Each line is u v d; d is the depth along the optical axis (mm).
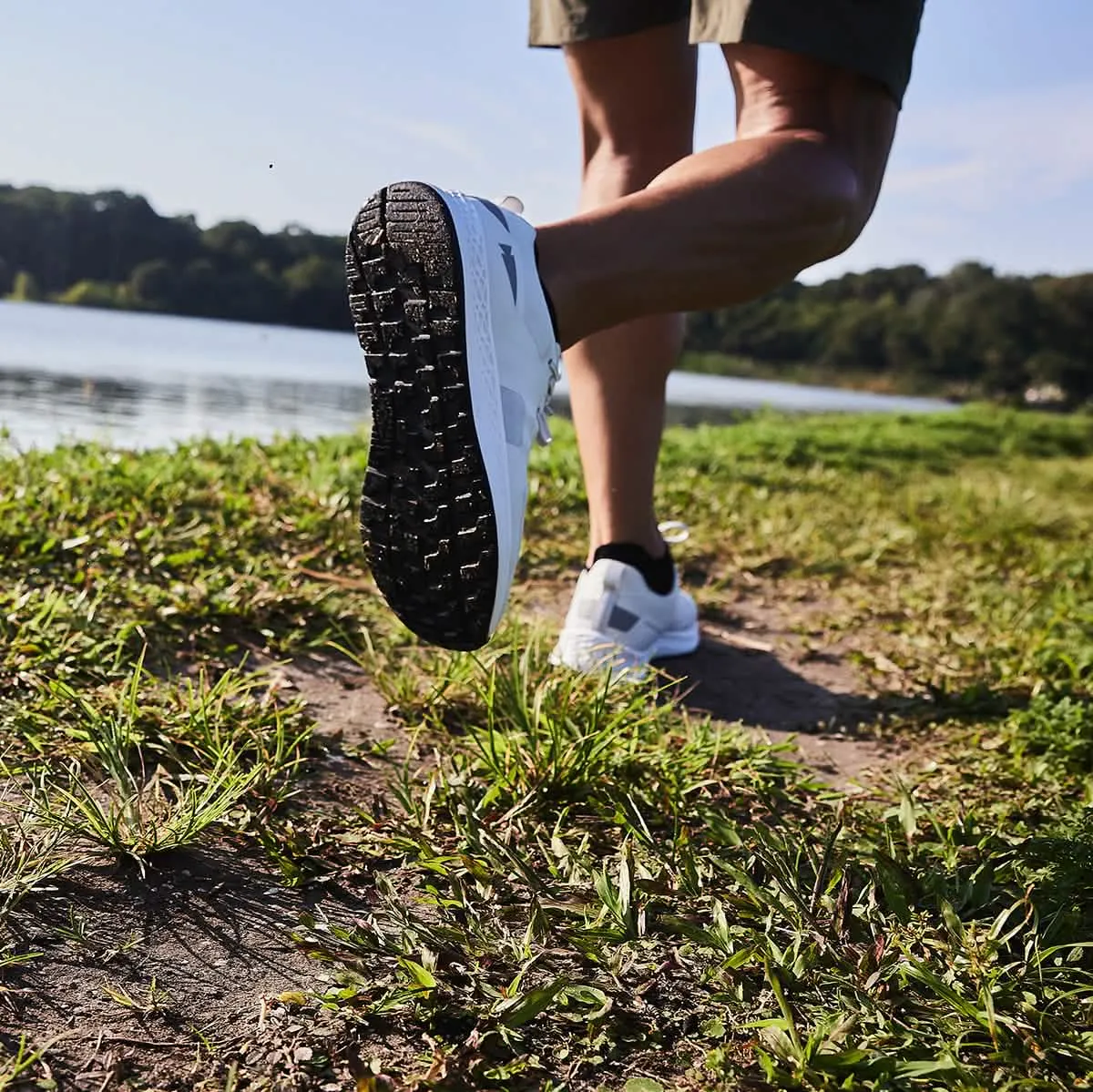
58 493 2768
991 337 64938
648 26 1989
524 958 1169
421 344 1363
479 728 1830
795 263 1520
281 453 4234
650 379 2135
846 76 1576
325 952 1144
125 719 1594
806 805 1656
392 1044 1034
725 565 3342
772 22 1513
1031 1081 981
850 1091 977
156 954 1139
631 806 1547
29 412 6062
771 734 2006
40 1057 962
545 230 1421
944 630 2682
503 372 1392
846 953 1178
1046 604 2965
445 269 1335
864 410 22828
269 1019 1054
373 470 1413
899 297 73688
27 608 1959
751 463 6098
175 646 2045
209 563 2521
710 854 1409
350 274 1387
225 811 1396
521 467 1429
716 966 1170
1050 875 1361
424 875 1347
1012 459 9414
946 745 1960
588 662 2084
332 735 1744
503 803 1554
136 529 2637
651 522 2256
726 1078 1004
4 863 1237
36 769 1449
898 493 5348
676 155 2107
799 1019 1096
